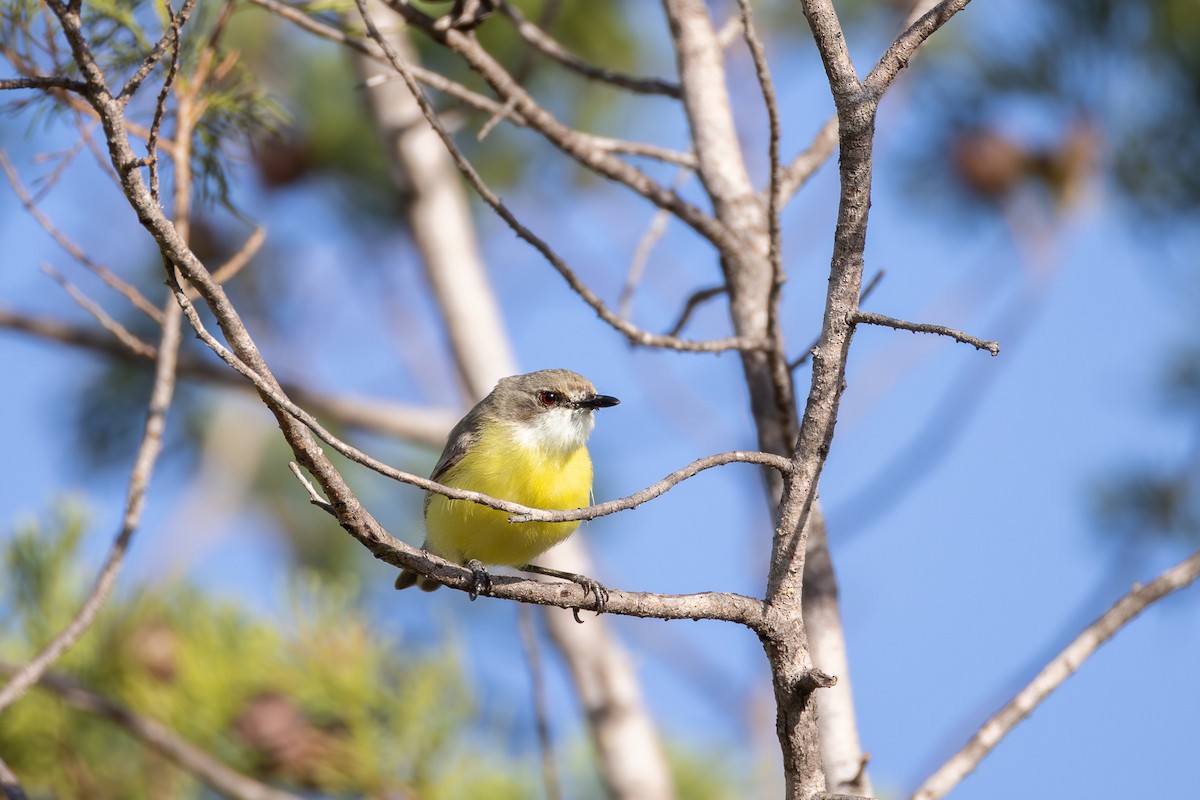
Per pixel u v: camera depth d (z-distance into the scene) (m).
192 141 9.43
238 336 5.96
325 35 9.58
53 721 10.73
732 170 10.24
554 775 9.16
